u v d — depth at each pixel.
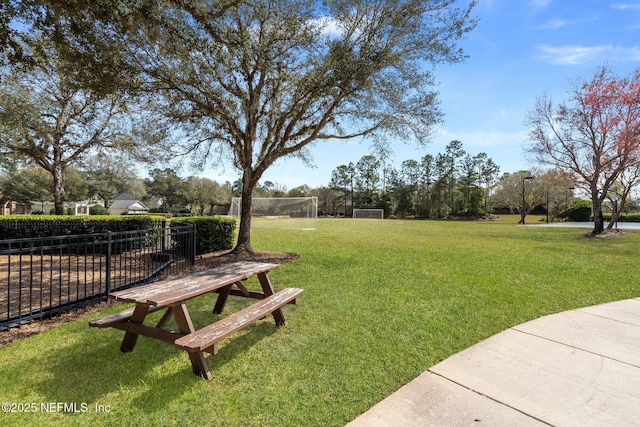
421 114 7.59
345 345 2.94
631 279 5.63
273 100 7.52
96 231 9.23
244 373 2.45
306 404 2.08
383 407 2.05
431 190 43.28
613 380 2.37
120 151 12.60
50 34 4.48
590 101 13.87
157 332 2.52
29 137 11.41
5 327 3.18
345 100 7.29
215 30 4.83
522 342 3.04
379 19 6.39
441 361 2.67
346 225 21.58
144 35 4.91
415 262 7.01
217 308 3.73
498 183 35.69
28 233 9.41
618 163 13.83
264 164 7.87
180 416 1.95
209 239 8.58
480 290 4.80
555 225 23.73
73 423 1.87
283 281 5.21
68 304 3.78
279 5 5.91
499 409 2.02
